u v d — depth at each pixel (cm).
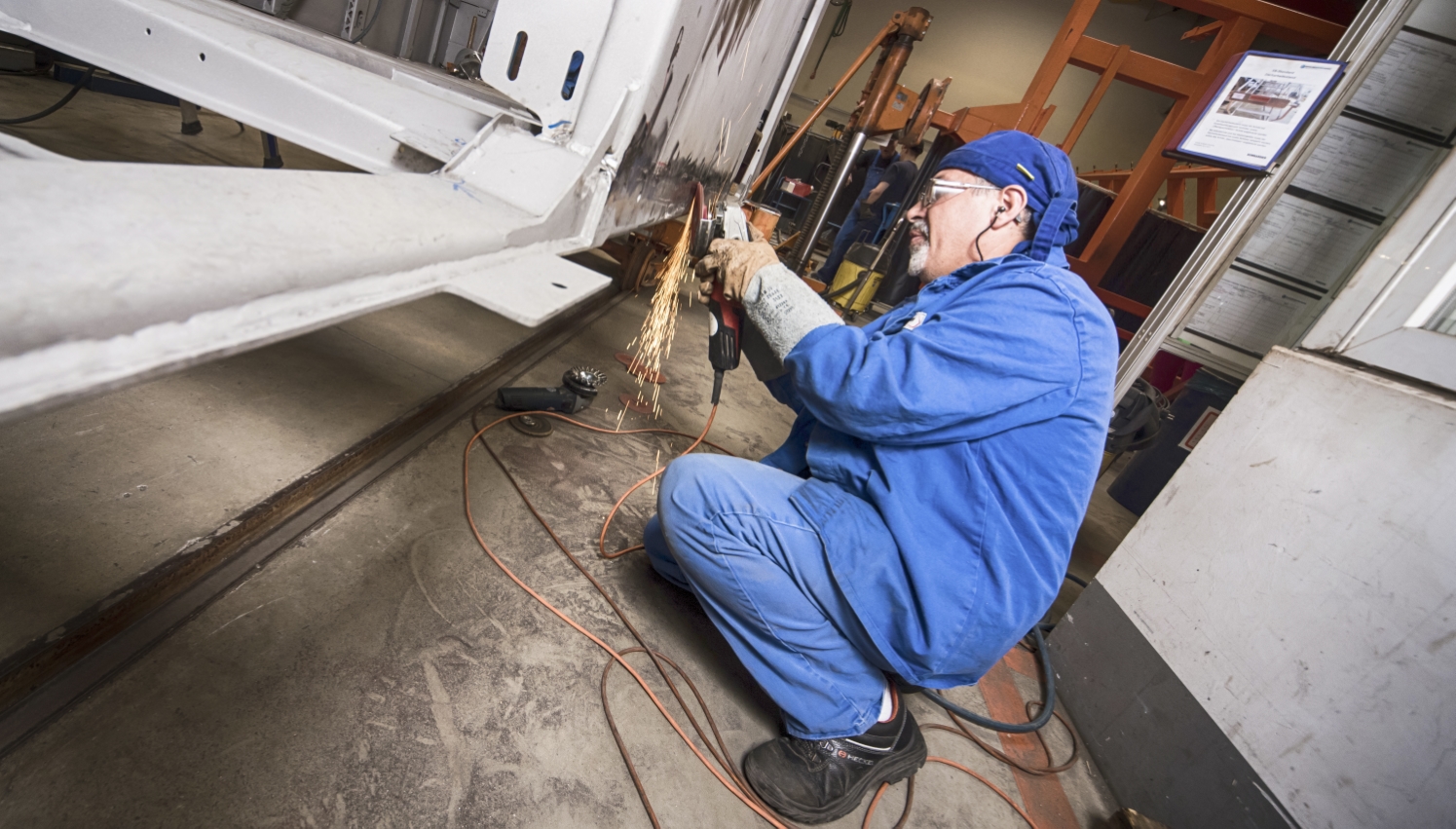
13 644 89
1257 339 240
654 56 79
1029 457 108
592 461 202
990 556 108
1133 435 272
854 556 114
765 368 160
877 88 400
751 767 123
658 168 120
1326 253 226
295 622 113
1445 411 122
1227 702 143
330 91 86
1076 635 196
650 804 109
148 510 120
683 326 384
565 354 270
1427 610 115
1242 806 132
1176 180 618
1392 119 212
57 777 81
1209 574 160
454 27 225
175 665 99
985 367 100
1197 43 1116
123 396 147
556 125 81
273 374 175
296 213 40
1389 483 128
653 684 134
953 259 129
